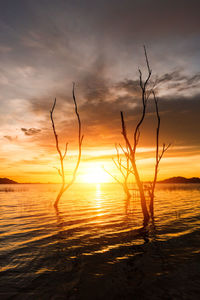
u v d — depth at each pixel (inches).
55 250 280.5
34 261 244.2
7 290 179.8
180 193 1460.4
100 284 189.0
